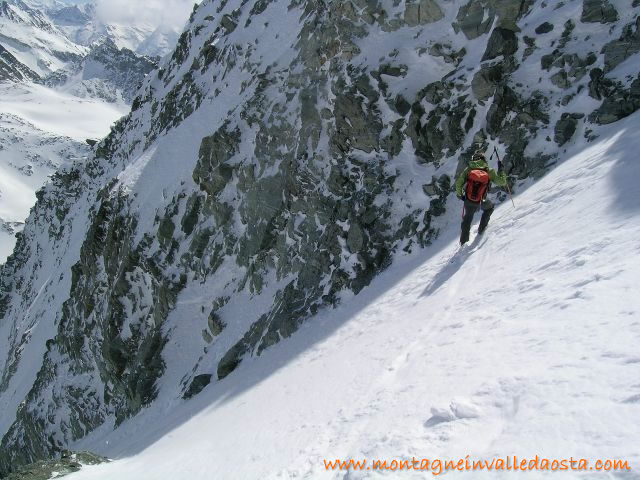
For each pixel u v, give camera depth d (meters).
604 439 3.12
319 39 20.22
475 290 7.72
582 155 10.13
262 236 20.67
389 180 15.43
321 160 18.36
